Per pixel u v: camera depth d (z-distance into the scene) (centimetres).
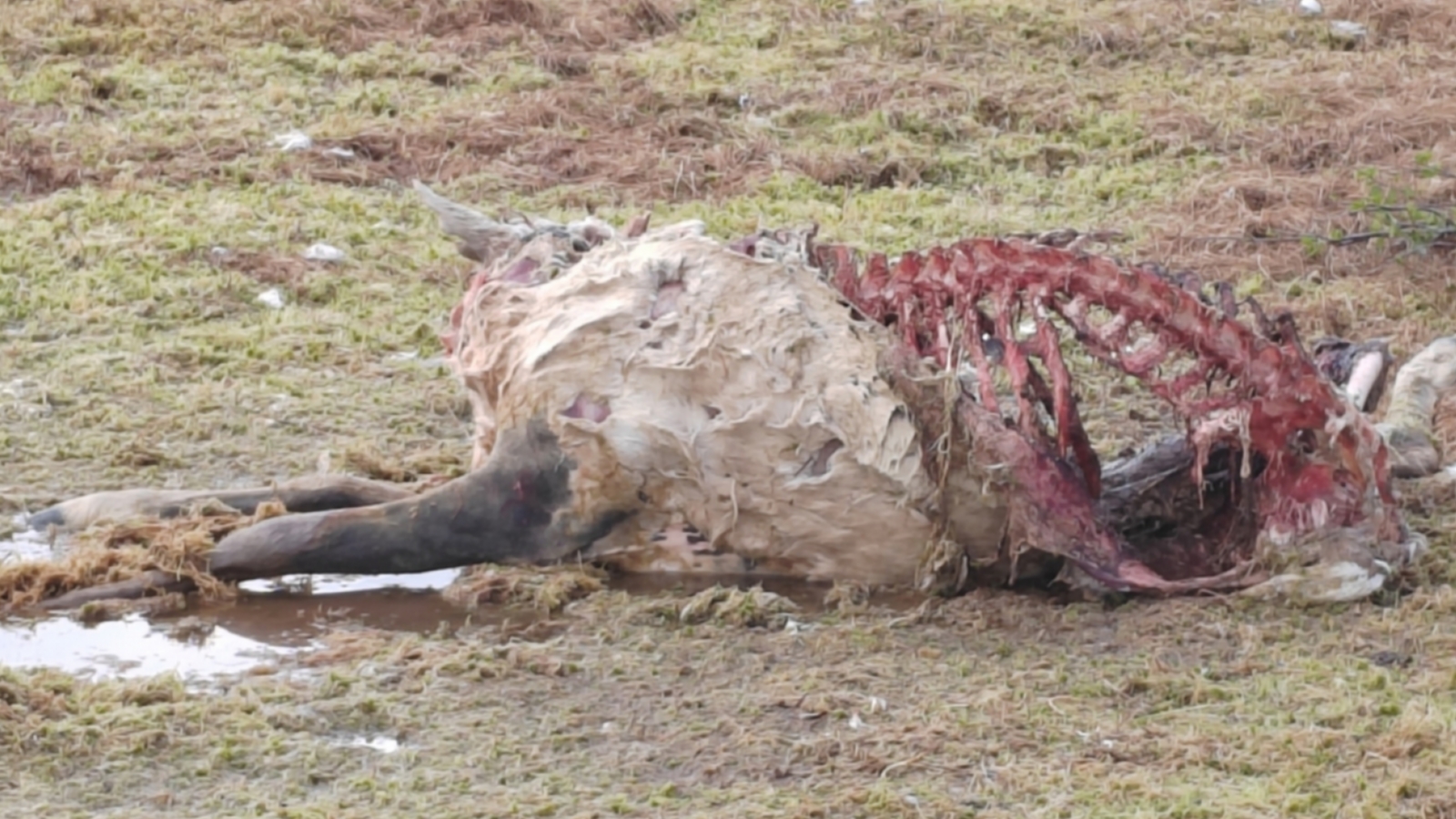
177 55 2814
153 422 1706
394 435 1706
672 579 1416
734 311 1375
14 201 2272
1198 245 2236
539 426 1397
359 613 1365
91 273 2045
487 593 1377
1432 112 2650
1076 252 1352
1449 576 1388
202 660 1284
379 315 1992
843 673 1236
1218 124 2673
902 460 1348
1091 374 1828
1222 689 1205
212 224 2198
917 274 1396
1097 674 1233
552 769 1116
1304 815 1051
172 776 1106
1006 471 1336
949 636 1301
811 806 1063
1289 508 1351
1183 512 1414
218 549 1400
